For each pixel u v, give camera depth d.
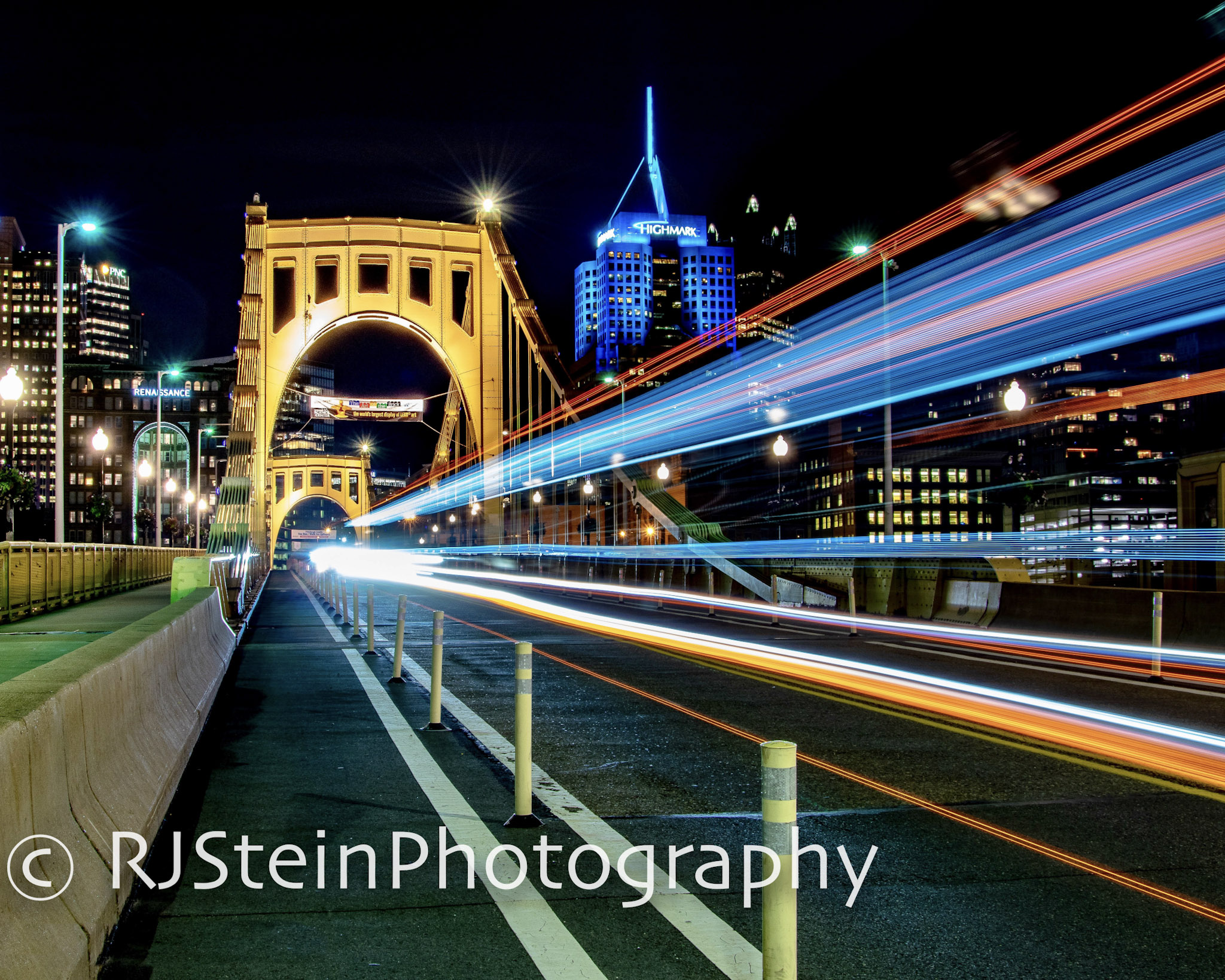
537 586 50.66
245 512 82.75
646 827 6.61
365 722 10.70
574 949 4.57
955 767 8.37
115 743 5.72
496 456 108.25
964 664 16.09
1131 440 185.75
